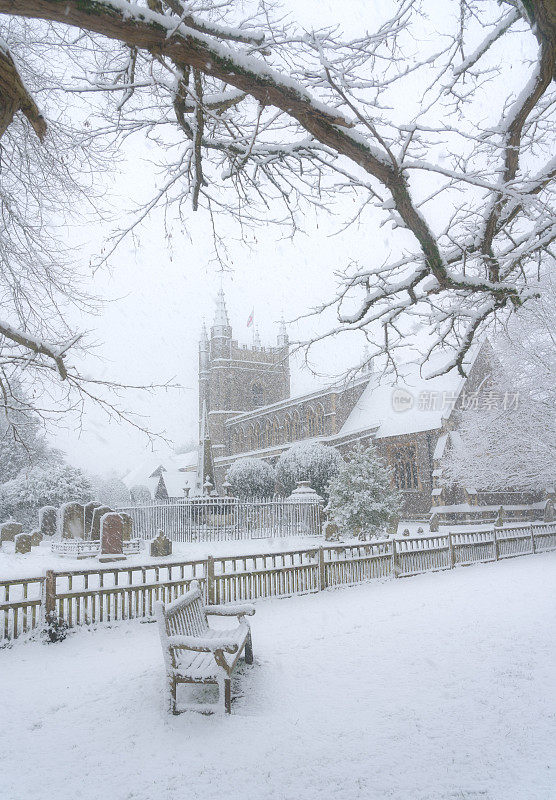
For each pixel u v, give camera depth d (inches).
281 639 329.4
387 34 193.0
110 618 358.6
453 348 269.3
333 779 160.4
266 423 2274.9
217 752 181.2
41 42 285.4
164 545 703.1
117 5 113.0
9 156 315.6
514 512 1402.6
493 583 534.3
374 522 793.6
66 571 342.3
